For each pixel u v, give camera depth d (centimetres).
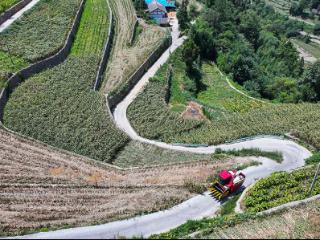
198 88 8088
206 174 4681
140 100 6675
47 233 3606
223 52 9781
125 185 4359
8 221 3728
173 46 9088
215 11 10794
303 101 7769
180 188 4356
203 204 4112
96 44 7938
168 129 5978
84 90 6334
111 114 5984
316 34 16562
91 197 4134
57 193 4150
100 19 9012
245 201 4138
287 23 16262
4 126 5141
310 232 3697
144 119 6153
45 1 8838
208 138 5712
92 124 5550
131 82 7119
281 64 10219
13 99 5688
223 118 6562
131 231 3678
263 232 3638
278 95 8225
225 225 3703
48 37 7488
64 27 7981
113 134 5459
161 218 3881
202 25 10000
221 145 5597
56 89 6166
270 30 13212
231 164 4950
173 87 7544
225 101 7600
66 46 7438
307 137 5631
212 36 9894
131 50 8281
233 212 3988
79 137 5241
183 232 3603
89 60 7269
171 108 6769
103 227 3709
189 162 4962
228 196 4269
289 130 5909
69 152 4906
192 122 6212
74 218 3819
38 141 4988
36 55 6719
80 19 8862
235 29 11006
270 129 5925
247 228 3684
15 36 7250
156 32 9362
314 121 6188
